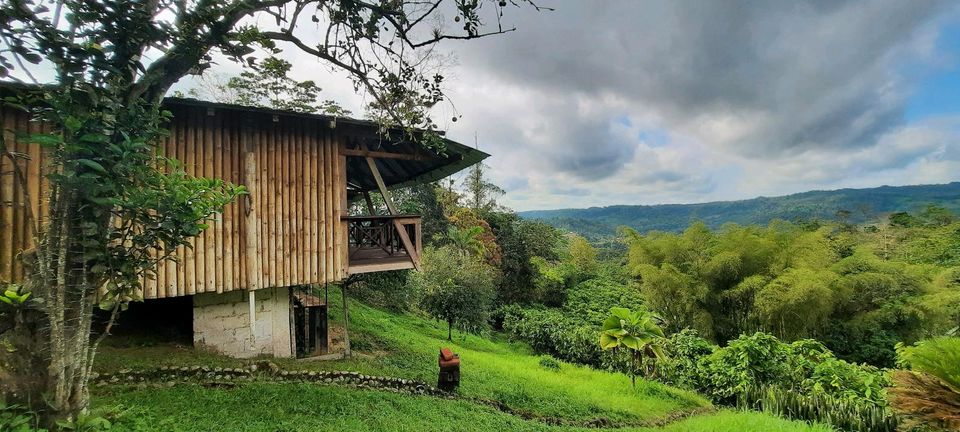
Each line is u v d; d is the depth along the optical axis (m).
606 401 7.82
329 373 6.12
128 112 2.55
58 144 2.29
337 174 6.70
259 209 6.11
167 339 6.64
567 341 13.57
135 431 3.32
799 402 7.43
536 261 26.34
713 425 6.33
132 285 2.79
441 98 4.50
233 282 5.95
